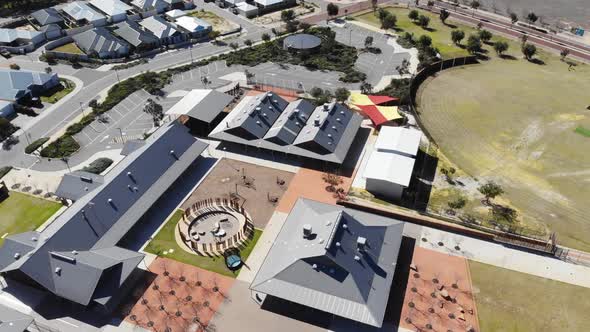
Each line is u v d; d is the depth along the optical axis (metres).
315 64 148.12
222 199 94.12
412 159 97.12
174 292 75.31
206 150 109.62
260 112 112.69
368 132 114.50
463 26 180.12
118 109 126.69
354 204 91.50
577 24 180.25
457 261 79.75
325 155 101.19
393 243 78.75
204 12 194.50
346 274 70.94
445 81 139.88
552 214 89.88
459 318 70.25
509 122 118.69
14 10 197.25
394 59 151.62
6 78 132.88
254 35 172.88
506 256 80.62
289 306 72.44
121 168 93.06
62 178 92.50
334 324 69.75
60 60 155.62
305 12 193.38
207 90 124.19
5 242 77.62
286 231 82.06
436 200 92.88
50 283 72.31
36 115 125.62
